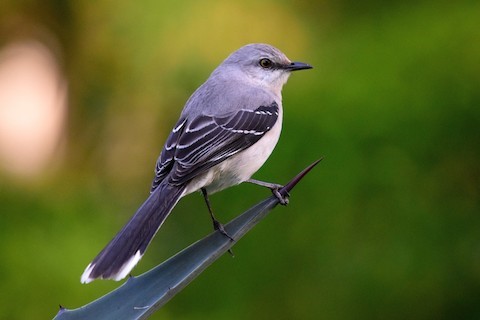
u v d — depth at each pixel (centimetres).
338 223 1123
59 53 1392
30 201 1227
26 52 1419
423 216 1122
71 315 627
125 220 1242
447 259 1120
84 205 1238
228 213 1153
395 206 1126
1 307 1139
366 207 1127
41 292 1144
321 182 1125
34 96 1415
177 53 1271
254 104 884
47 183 1293
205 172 835
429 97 1151
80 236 1184
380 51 1202
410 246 1120
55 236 1188
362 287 1115
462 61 1170
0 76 1424
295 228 1128
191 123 851
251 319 1135
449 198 1139
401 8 1266
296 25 1296
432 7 1246
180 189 790
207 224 1173
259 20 1288
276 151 1134
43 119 1403
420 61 1177
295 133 1140
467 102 1148
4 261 1155
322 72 1207
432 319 1123
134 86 1293
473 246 1130
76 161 1349
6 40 1422
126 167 1309
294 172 1130
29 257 1157
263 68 948
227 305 1140
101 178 1309
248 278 1133
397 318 1120
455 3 1245
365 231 1125
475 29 1193
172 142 838
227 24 1280
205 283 1143
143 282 638
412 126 1141
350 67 1201
